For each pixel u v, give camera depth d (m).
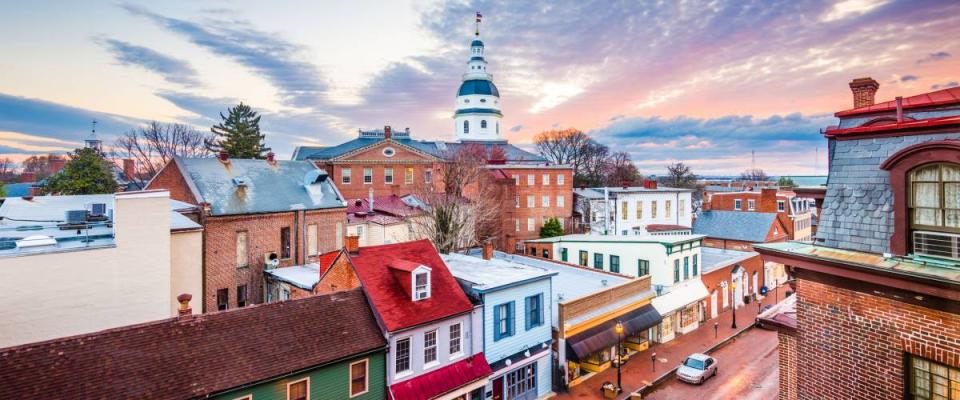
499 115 93.12
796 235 61.69
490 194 53.47
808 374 10.65
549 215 57.19
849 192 10.32
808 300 10.65
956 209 8.48
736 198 70.69
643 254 34.72
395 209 47.38
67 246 20.36
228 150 70.69
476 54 92.12
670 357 29.94
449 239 43.22
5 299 18.31
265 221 31.98
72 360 13.05
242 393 14.67
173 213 27.50
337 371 16.86
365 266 20.22
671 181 118.56
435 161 63.19
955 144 8.27
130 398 12.94
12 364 12.38
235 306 30.17
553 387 25.47
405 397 18.17
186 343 14.67
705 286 37.41
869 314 9.51
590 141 102.56
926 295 8.58
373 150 60.75
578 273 34.22
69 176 42.75
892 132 9.63
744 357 30.23
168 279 22.56
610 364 28.47
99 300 20.52
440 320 19.62
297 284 27.55
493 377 21.58
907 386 9.03
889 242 9.38
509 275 24.00
